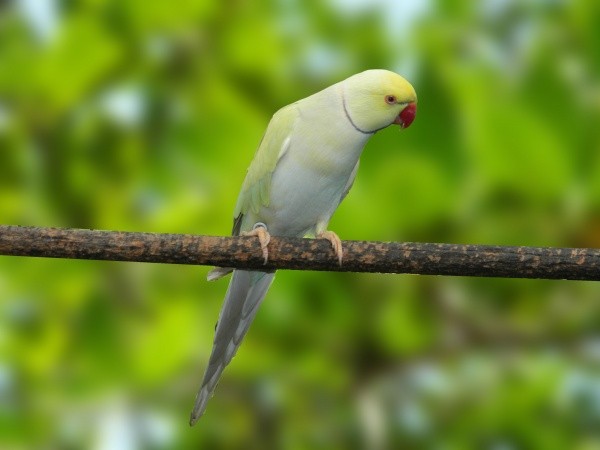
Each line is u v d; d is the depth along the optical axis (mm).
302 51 8273
